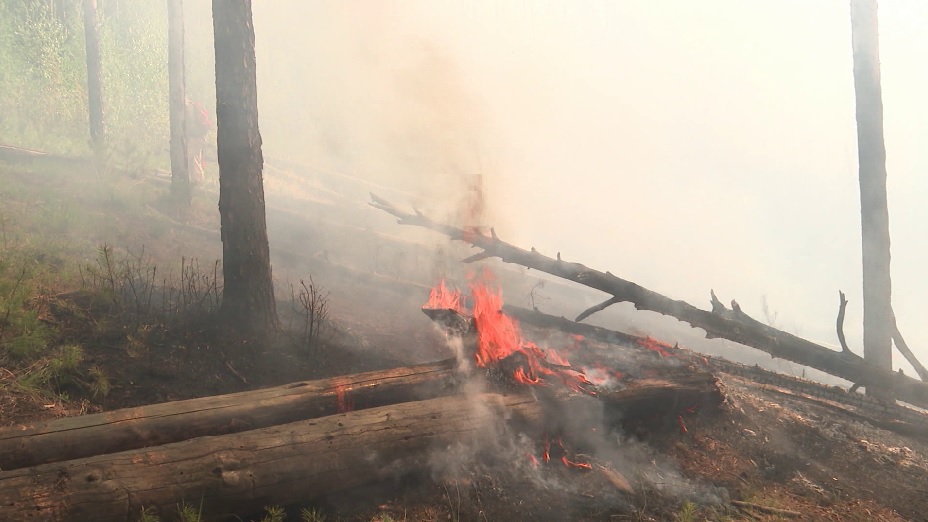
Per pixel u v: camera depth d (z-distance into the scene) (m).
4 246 7.67
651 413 6.45
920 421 7.63
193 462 4.46
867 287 8.57
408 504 5.09
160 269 8.48
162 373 6.15
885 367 8.48
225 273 7.05
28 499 3.95
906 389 7.50
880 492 6.16
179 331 6.79
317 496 4.86
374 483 5.12
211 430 5.11
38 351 5.98
